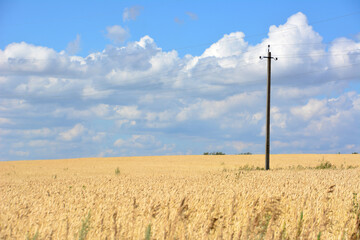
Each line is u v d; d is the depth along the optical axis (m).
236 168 48.09
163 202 11.88
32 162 76.19
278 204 11.15
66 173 42.66
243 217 10.59
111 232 9.26
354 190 15.97
